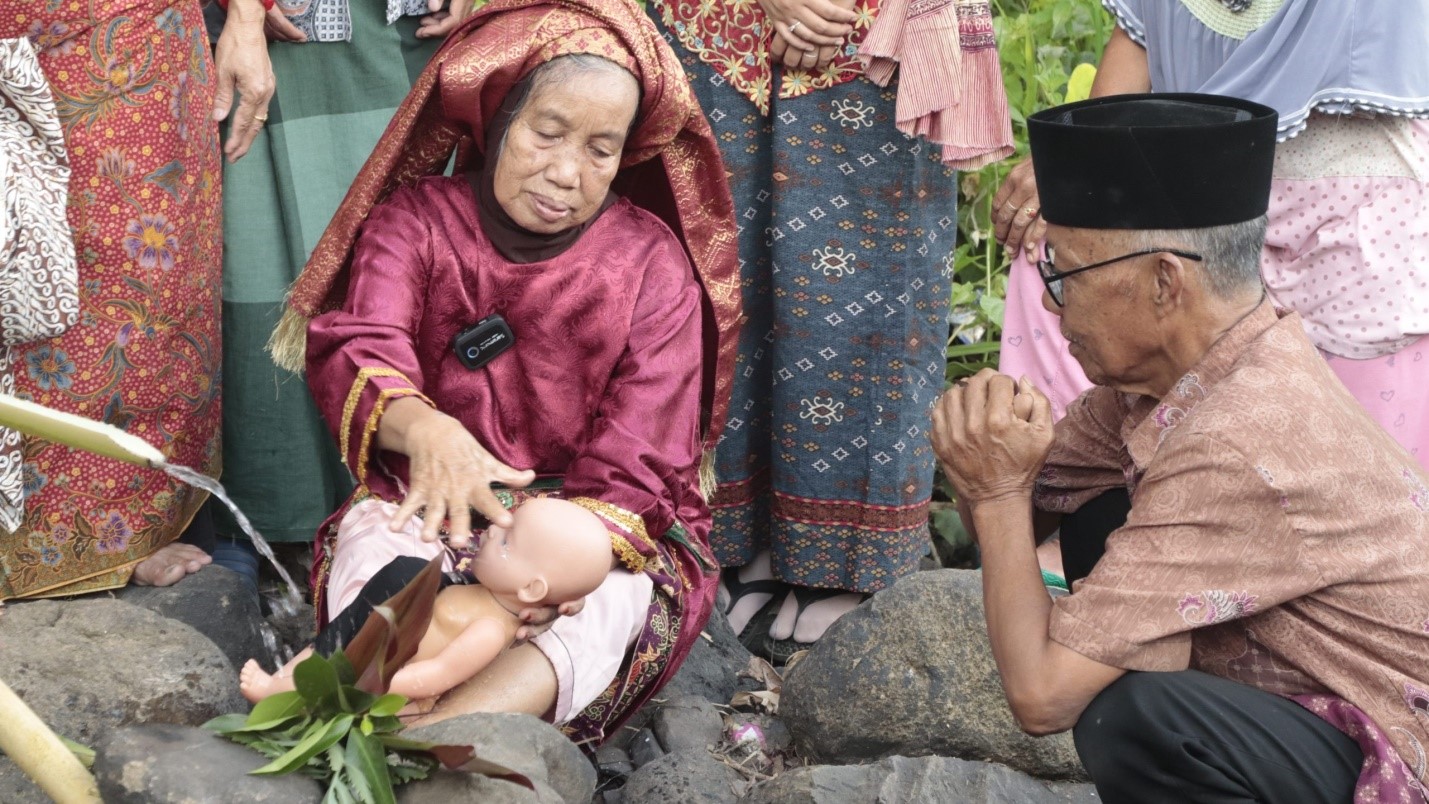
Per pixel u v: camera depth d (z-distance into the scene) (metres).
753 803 2.74
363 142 3.44
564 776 2.18
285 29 3.29
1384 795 2.12
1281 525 2.12
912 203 3.31
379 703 1.95
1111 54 3.26
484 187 2.71
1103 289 2.28
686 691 3.24
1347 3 2.80
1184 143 2.14
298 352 2.83
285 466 3.44
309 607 3.45
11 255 2.72
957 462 2.41
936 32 3.13
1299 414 2.14
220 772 1.84
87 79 2.82
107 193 2.89
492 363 2.74
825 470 3.47
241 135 3.27
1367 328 2.96
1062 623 2.22
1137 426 2.43
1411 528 2.18
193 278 3.08
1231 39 2.98
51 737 1.84
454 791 1.94
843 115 3.27
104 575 3.06
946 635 2.96
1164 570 2.16
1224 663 2.31
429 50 3.54
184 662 2.58
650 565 2.71
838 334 3.39
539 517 2.33
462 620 2.35
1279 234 3.03
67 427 1.82
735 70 3.30
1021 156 4.50
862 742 2.95
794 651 3.54
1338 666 2.21
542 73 2.56
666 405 2.73
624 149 2.80
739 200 3.40
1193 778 2.19
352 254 2.79
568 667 2.52
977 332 4.44
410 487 2.38
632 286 2.75
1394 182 2.92
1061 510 2.80
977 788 2.74
